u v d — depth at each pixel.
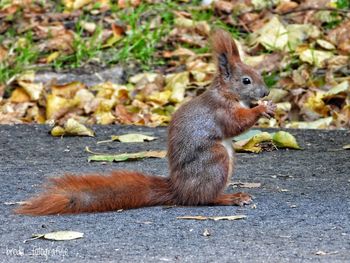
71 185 8.78
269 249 7.43
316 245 7.54
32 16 17.28
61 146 12.20
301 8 17.11
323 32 16.52
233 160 9.15
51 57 15.92
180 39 16.50
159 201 8.95
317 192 9.45
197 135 8.85
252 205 8.91
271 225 8.16
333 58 15.36
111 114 14.15
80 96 14.43
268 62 15.35
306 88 14.72
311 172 10.46
